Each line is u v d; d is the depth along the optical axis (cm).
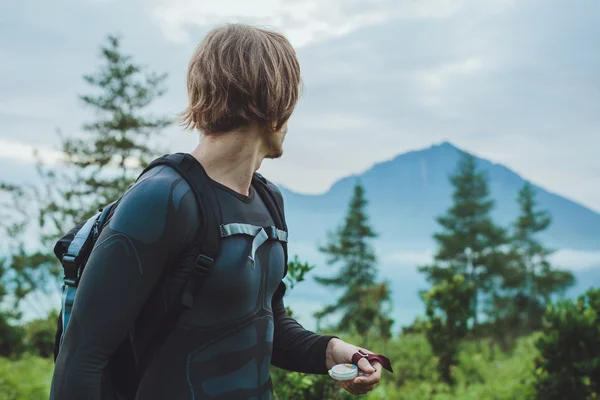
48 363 1366
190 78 136
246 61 130
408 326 1802
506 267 5366
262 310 138
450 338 1260
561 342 706
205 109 132
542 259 6253
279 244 145
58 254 138
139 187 122
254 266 132
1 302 1900
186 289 123
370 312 1509
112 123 2775
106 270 117
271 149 140
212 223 125
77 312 118
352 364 150
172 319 124
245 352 130
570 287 5812
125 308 117
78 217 2483
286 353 161
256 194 145
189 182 125
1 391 935
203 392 125
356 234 5356
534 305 4694
